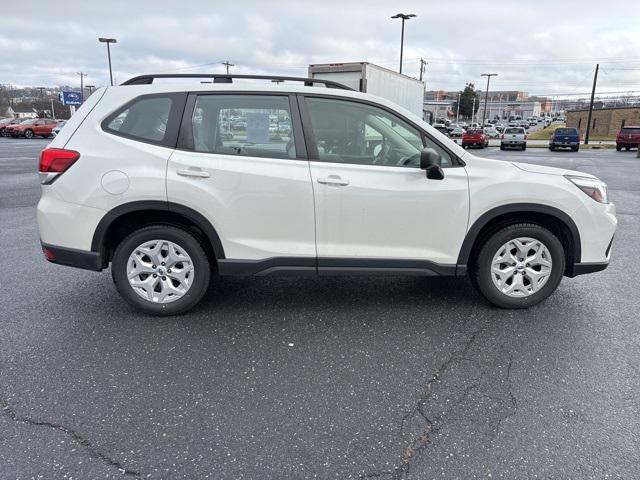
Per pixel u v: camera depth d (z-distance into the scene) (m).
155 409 2.79
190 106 3.80
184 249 3.89
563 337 3.69
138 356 3.39
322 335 3.73
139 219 3.97
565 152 32.91
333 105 3.85
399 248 3.92
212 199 3.74
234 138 3.82
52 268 5.32
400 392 2.98
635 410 2.79
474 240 3.94
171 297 3.98
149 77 3.95
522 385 3.05
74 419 2.69
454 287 4.76
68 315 4.06
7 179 13.12
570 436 2.57
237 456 2.42
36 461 2.37
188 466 2.35
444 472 2.32
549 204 3.88
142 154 3.74
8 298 4.43
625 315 4.11
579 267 4.05
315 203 3.78
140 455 2.42
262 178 3.74
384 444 2.51
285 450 2.46
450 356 3.41
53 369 3.20
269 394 2.95
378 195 3.79
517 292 4.12
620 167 19.88
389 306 4.29
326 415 2.75
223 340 3.63
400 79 17.03
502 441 2.53
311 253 3.88
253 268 3.89
